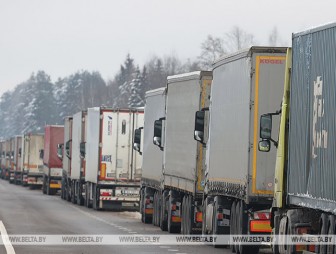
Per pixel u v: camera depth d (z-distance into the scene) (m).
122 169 97.56
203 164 61.12
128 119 97.62
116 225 75.69
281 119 44.72
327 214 37.75
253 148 48.47
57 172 142.12
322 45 38.16
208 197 57.91
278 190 44.66
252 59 48.69
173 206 68.12
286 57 44.56
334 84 36.28
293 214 42.12
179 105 67.06
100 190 97.38
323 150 37.59
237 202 51.59
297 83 41.94
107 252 49.75
